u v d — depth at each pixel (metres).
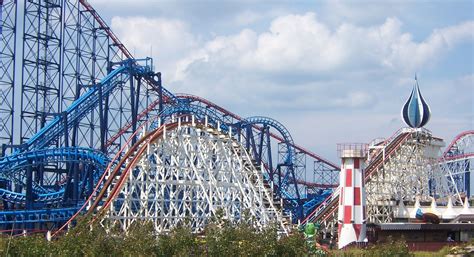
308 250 74.38
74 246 67.62
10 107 154.62
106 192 107.88
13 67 155.38
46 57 163.25
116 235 70.94
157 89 175.88
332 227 151.00
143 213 115.38
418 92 185.12
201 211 127.81
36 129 160.12
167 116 164.12
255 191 123.25
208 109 175.38
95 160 139.25
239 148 127.62
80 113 157.50
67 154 139.88
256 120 192.38
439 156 189.88
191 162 117.44
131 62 164.12
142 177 109.00
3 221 125.94
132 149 111.88
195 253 68.56
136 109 168.00
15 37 156.12
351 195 120.94
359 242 117.81
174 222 111.38
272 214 123.12
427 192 181.75
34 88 160.00
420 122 182.88
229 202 121.38
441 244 121.69
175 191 118.25
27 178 137.50
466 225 127.88
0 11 153.75
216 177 122.62
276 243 71.06
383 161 166.25
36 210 130.50
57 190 159.12
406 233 126.19
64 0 167.25
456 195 184.25
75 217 104.94
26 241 70.31
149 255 66.69
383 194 163.38
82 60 170.12
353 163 121.56
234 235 70.75
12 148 150.00
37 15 161.25
